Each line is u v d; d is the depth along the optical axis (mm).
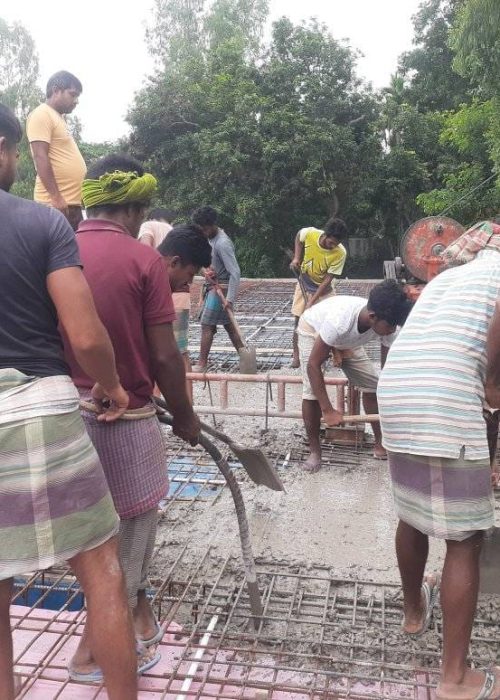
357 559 2998
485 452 2000
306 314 3830
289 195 22719
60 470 1593
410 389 2057
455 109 24578
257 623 2486
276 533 3264
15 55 31234
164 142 23484
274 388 5973
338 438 4461
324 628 2438
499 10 12008
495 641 2369
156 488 2148
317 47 23234
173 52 29219
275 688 2096
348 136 22750
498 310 1895
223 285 6441
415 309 2213
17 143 1781
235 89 22859
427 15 23719
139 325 2047
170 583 2756
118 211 2094
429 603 2408
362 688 2131
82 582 1720
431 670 2131
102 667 1692
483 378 2043
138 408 2098
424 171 23484
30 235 1589
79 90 4117
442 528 2004
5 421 1535
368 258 26719
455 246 2295
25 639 2334
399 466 2129
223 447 4469
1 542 1571
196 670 2201
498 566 2656
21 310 1588
